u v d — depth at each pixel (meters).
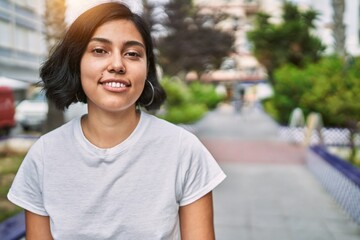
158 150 1.24
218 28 22.95
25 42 16.52
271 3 40.50
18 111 14.73
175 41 20.34
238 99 24.58
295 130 13.28
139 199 1.21
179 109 15.91
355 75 9.20
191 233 1.28
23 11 16.31
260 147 11.84
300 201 6.03
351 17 22.61
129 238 1.21
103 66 1.21
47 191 1.23
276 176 7.83
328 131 12.55
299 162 9.42
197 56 22.30
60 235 1.22
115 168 1.22
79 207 1.21
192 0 21.58
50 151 1.26
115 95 1.21
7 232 3.37
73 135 1.26
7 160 8.73
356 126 9.31
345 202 5.58
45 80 1.33
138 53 1.25
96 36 1.21
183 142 1.26
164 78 16.92
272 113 20.39
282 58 22.75
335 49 17.20
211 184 1.28
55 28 6.70
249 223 5.04
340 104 8.70
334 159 6.48
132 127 1.27
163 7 19.81
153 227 1.21
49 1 6.67
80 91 1.35
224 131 16.36
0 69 9.91
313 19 24.61
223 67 32.16
